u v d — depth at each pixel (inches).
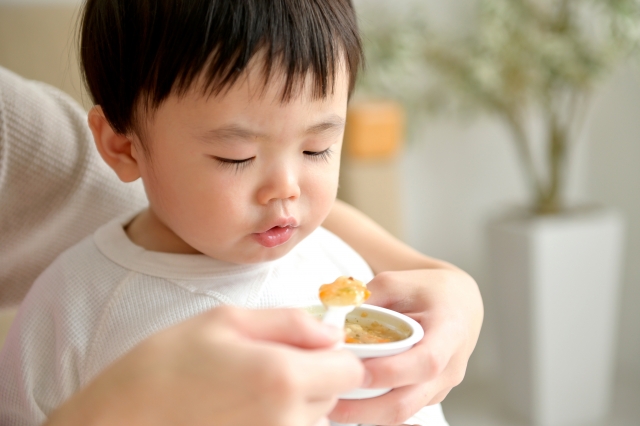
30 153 30.8
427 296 26.5
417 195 69.5
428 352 24.0
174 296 27.8
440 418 29.1
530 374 59.0
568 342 58.8
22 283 32.6
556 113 62.3
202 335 21.6
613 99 65.6
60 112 31.8
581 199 70.5
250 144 25.7
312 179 26.6
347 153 57.7
